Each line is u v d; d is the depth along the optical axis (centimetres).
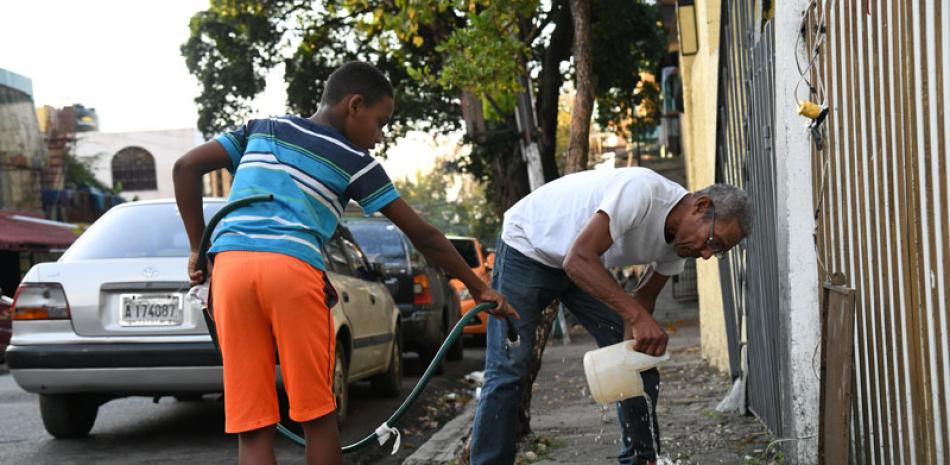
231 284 340
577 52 746
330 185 354
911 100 307
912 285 315
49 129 4275
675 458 517
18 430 750
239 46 2303
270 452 352
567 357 1300
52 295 647
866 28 345
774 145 469
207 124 2420
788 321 431
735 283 668
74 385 640
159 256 666
